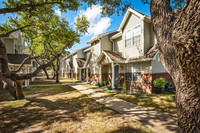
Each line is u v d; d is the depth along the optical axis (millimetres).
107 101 7117
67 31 10062
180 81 2283
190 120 2170
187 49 1807
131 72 10812
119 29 12125
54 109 5852
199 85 1986
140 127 3764
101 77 14086
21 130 3812
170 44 2443
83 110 5613
